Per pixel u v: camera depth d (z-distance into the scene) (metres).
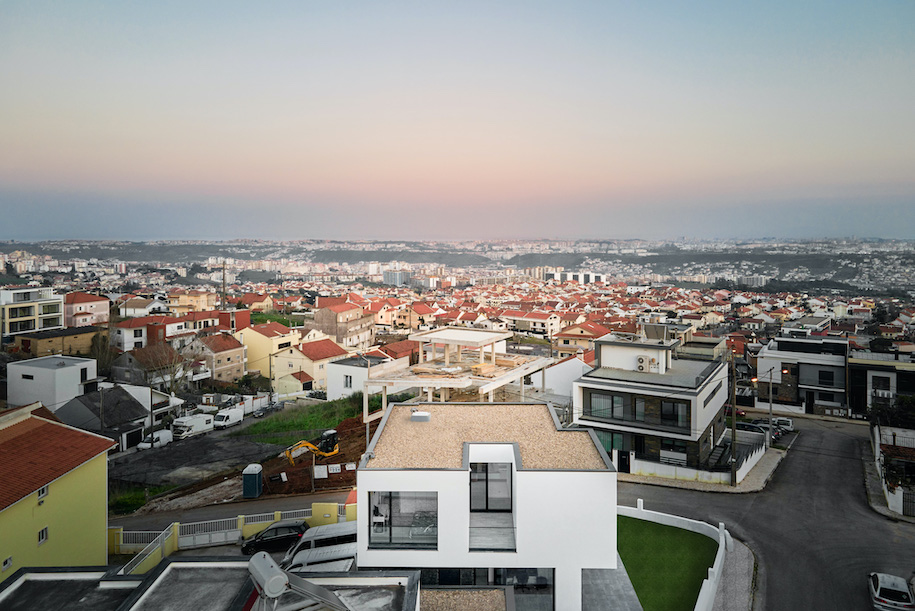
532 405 24.38
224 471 37.16
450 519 16.73
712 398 38.25
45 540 20.97
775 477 35.19
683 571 23.58
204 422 48.25
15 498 19.41
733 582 22.69
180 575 12.14
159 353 64.06
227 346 71.25
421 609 14.59
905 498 29.52
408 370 36.56
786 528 27.81
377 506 17.72
